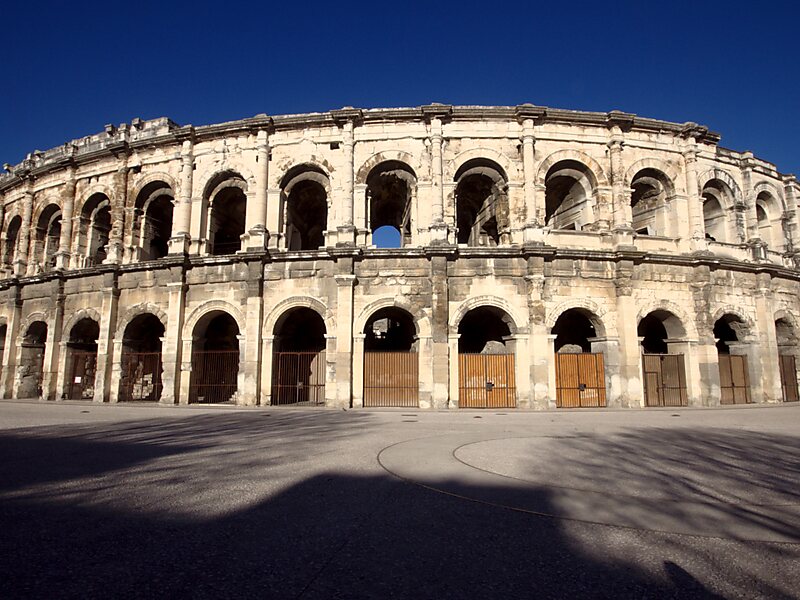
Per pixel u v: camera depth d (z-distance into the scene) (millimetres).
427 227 33250
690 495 10305
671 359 33562
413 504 9508
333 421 23656
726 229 38000
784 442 17297
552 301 31672
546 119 34438
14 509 9133
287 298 32688
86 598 5594
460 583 6070
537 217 33406
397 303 31703
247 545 7328
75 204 40469
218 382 34938
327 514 8859
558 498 9992
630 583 6105
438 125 34188
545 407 30156
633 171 35219
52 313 38062
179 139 36719
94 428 21016
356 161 34438
